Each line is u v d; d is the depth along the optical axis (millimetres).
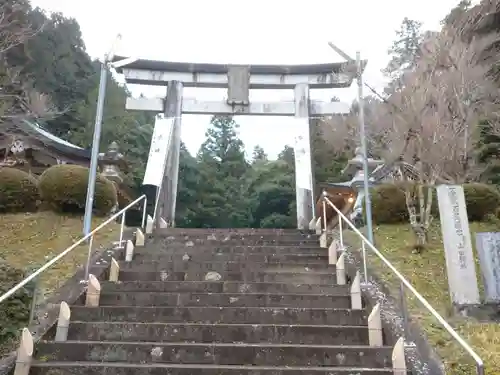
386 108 12844
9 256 8953
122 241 8820
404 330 5297
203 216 26797
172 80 13609
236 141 30656
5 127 16344
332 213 16000
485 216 11492
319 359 4797
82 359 4797
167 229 10023
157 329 5258
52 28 25297
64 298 6039
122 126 25516
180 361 4785
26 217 11070
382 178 13750
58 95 25609
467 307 6527
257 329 5273
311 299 6141
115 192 12094
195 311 5688
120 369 4453
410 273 8320
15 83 17141
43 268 4969
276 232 9961
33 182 11781
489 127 16594
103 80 10375
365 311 5727
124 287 6496
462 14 19938
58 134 25234
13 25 16797
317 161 24844
